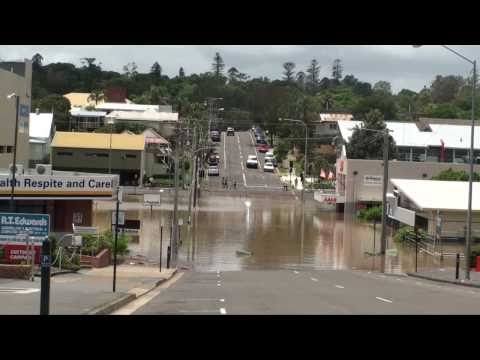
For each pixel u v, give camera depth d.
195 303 20.59
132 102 195.00
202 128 121.62
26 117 58.81
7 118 54.62
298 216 77.19
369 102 176.50
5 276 25.16
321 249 54.44
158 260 45.09
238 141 164.12
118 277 31.91
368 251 53.62
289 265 46.09
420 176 82.88
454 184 63.81
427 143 107.19
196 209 77.56
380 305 19.92
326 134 147.38
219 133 171.00
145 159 110.31
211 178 111.62
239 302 20.94
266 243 56.53
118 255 44.06
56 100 155.50
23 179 43.47
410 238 59.09
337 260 49.12
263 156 142.25
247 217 73.69
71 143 106.88
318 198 87.44
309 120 152.12
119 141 107.62
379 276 38.78
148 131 121.69
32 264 25.22
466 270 34.72
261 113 199.25
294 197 96.00
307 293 24.94
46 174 46.19
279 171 125.12
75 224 47.03
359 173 82.19
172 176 110.06
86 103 189.00
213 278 35.66
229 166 126.31
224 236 59.47
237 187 102.88
